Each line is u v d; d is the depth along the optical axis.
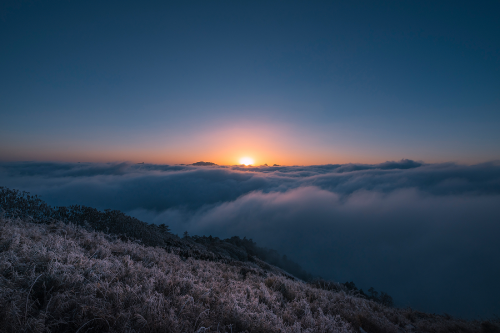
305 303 7.09
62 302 3.73
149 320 3.89
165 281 5.78
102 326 3.64
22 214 10.59
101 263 5.54
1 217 6.84
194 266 9.33
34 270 4.31
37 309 3.63
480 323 8.45
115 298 4.30
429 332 7.87
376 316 7.66
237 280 9.06
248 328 4.78
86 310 3.69
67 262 5.10
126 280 5.33
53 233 7.64
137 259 7.78
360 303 9.23
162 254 9.86
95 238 8.61
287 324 5.57
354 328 6.55
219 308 5.21
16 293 3.63
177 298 5.06
